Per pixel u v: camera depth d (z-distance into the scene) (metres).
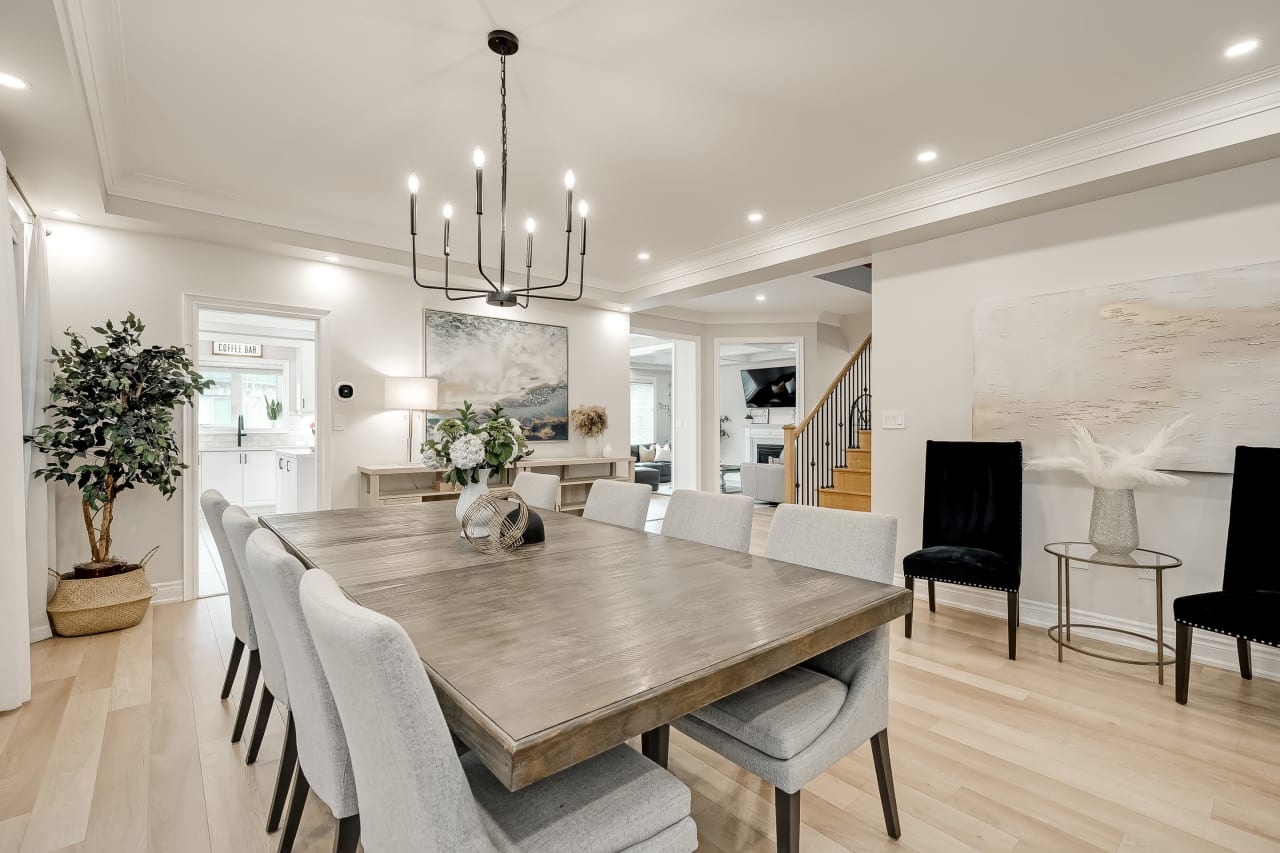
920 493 3.83
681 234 4.35
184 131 2.83
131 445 3.11
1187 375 2.85
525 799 1.12
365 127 2.80
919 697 2.53
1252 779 1.95
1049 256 3.29
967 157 3.10
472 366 5.10
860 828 1.73
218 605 3.73
